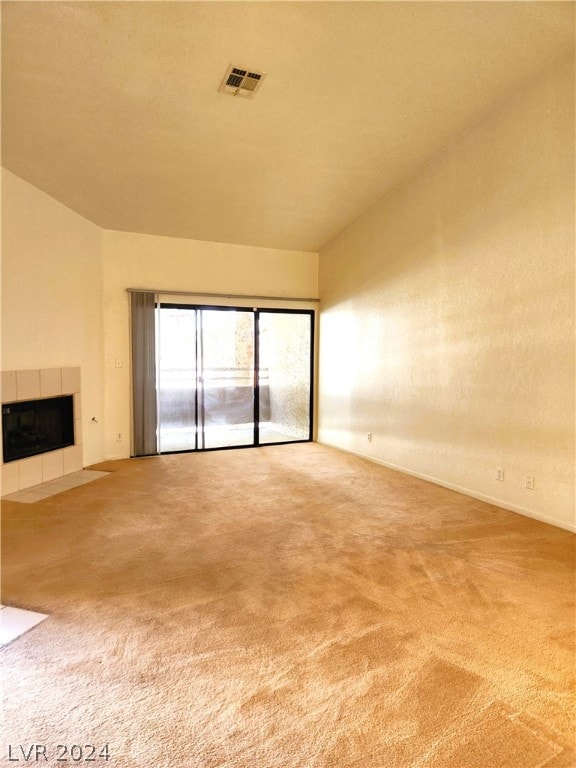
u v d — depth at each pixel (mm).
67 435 4992
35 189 4406
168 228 5547
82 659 1871
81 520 3490
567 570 2678
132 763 1389
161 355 5805
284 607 2277
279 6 2631
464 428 4164
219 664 1849
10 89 3148
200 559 2818
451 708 1622
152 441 5766
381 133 3965
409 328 4832
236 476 4820
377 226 5285
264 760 1403
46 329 4586
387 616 2199
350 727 1534
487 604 2309
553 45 3059
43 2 2533
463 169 4059
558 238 3285
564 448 3307
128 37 2799
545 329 3404
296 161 4309
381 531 3281
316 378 6785
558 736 1505
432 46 2996
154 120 3598
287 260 6492
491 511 3715
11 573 2623
